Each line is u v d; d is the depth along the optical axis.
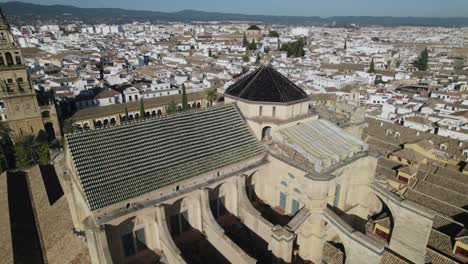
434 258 43.53
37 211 51.53
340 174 46.25
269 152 48.41
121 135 38.78
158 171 38.34
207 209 40.91
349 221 51.56
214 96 126.06
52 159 80.12
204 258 40.16
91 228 32.34
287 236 38.19
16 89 83.56
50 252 42.31
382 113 112.12
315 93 131.12
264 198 51.41
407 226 44.00
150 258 38.56
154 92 128.25
